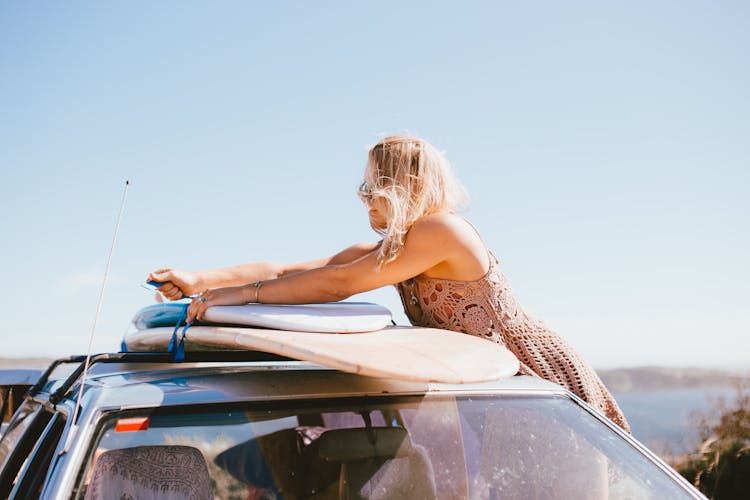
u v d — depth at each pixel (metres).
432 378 1.57
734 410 9.30
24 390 2.79
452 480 1.74
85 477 1.43
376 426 1.71
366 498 1.66
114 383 1.72
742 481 8.53
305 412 1.68
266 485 1.60
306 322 1.90
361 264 2.15
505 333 2.26
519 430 1.84
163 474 1.52
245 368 1.89
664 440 9.20
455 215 2.21
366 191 2.36
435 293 2.31
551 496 1.78
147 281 2.43
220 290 2.12
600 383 2.40
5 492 1.91
